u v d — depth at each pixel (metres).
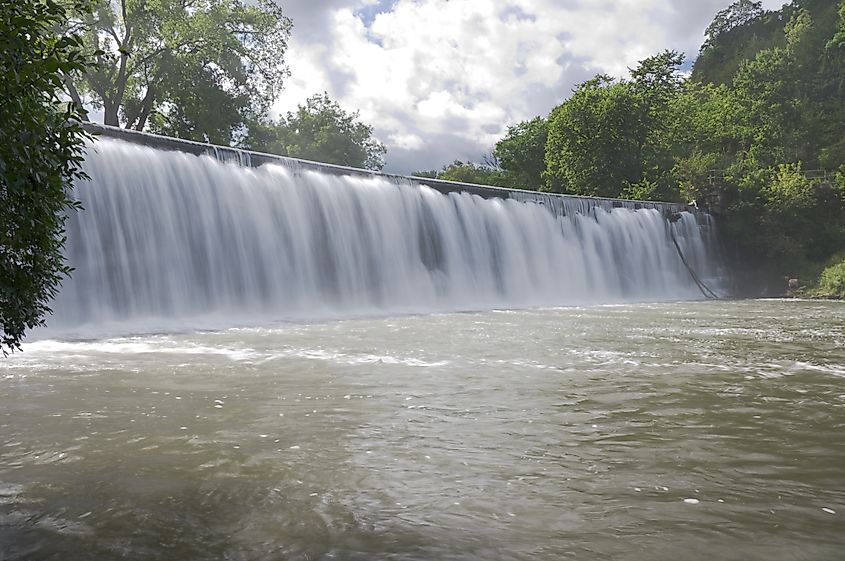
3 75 4.27
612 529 3.35
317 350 11.41
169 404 6.54
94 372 8.75
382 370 8.91
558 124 60.94
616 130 57.97
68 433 5.32
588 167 58.78
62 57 4.72
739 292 47.50
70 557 2.98
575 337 13.75
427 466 4.45
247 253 23.38
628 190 57.06
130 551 3.05
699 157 58.66
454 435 5.33
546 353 10.83
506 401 6.74
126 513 3.54
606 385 7.73
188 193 21.89
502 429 5.54
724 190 50.19
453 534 3.27
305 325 17.78
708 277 47.59
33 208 4.72
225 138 51.81
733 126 70.81
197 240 21.89
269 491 3.92
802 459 4.67
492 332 15.10
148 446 4.92
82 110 4.97
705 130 69.94
